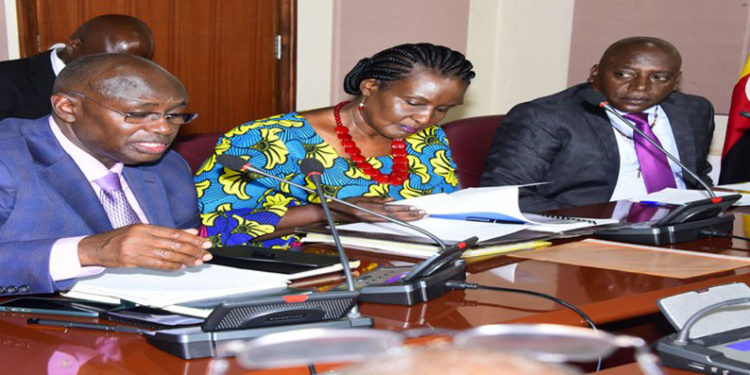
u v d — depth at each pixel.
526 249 1.78
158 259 1.27
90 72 1.54
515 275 1.52
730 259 1.70
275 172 2.28
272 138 2.32
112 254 1.28
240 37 4.25
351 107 2.42
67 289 1.33
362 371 0.37
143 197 1.72
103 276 1.37
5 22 3.43
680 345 1.03
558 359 0.49
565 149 2.96
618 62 2.91
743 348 1.05
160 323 1.16
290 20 4.37
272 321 1.08
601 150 2.95
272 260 1.53
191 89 4.10
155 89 1.55
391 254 1.73
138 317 1.19
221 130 4.25
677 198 2.52
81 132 1.57
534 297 1.36
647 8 4.66
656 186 2.95
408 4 4.82
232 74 4.24
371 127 2.40
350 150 2.38
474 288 1.40
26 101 3.12
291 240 2.13
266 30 4.34
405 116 2.24
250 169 1.53
